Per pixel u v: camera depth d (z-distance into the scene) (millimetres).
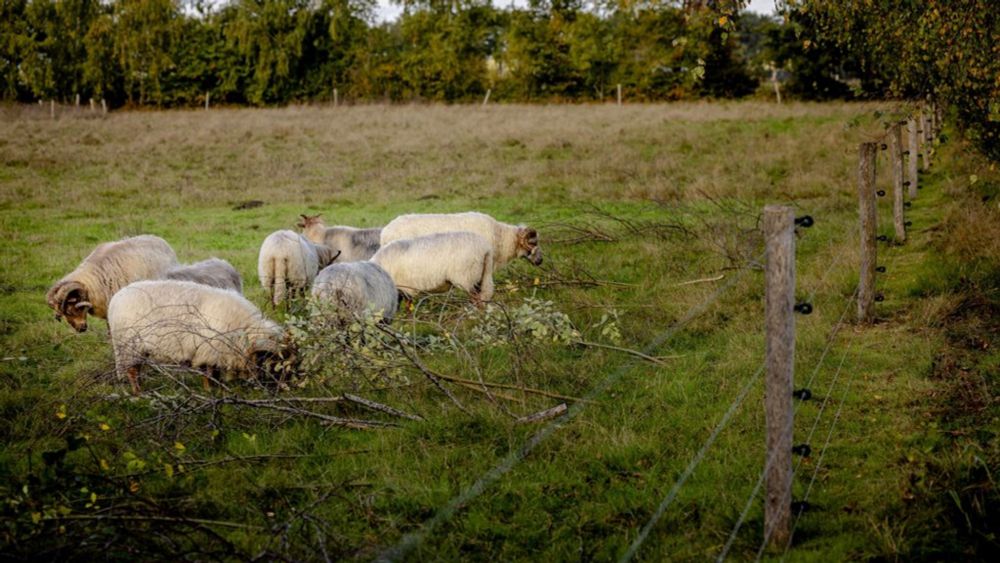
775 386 4344
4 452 5949
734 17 6961
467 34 49812
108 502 5133
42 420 6391
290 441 6129
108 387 7117
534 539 4848
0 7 46938
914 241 11344
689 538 4754
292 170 22672
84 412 6527
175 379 6535
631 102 44250
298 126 31016
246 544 4723
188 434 6207
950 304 8164
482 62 50500
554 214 16297
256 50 50344
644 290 10297
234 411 6543
